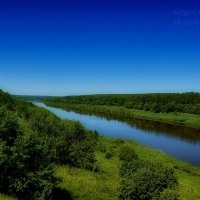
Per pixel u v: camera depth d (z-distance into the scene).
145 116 112.38
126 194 19.67
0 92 55.03
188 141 65.12
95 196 22.84
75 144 33.94
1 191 16.98
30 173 17.73
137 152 48.06
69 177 25.47
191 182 33.69
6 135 18.00
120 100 163.50
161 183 19.77
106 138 58.06
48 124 37.38
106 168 35.31
